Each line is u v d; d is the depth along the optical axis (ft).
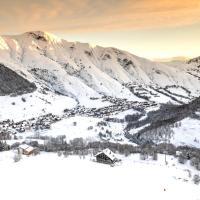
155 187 424.87
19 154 558.56
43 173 465.47
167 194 402.72
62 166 503.20
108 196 391.04
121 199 383.45
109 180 446.60
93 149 634.02
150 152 620.49
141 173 482.69
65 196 385.70
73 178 448.24
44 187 411.13
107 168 501.97
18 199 372.17
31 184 419.33
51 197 381.40
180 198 392.27
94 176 460.96
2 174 456.45
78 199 378.94
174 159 579.07
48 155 577.02
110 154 535.19
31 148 577.84
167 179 458.91
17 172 466.29
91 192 401.29
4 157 552.41
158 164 540.52
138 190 412.77
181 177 472.44
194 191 416.67
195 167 537.24
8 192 391.45
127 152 606.14
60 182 430.61
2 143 643.86
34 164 510.17
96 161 537.65
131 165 526.98
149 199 385.91
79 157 565.12
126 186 425.28
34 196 382.01
